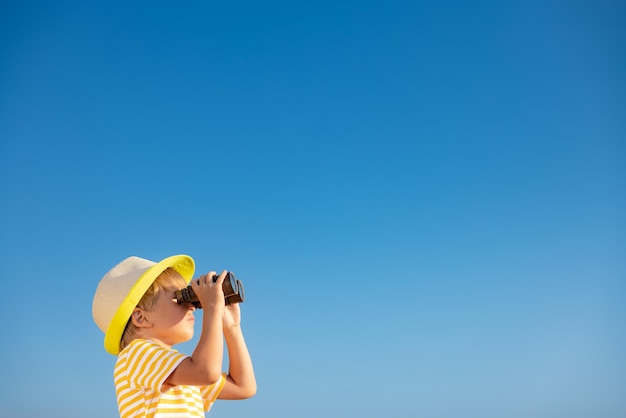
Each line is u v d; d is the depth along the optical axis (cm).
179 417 275
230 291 298
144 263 320
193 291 296
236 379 325
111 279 313
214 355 267
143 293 302
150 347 278
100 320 310
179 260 329
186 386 288
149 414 270
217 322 278
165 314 300
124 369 280
